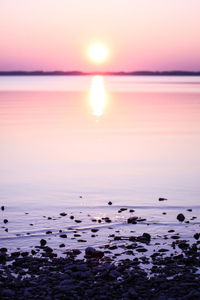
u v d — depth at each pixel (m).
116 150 21.48
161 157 19.81
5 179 15.68
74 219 11.05
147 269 7.85
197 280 7.30
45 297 6.64
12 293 6.72
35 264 7.96
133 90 96.94
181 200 13.00
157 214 11.53
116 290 6.96
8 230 10.16
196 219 11.09
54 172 16.81
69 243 9.27
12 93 79.25
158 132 27.83
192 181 15.45
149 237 9.62
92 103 55.25
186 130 28.84
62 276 7.34
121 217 11.23
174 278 7.42
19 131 28.22
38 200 12.95
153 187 14.56
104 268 7.74
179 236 9.75
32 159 19.30
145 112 42.62
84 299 6.63
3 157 19.75
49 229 10.27
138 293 6.86
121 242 9.34
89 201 12.83
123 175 16.36
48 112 42.31
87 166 17.91
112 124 32.41
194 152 21.02
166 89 102.38
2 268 7.78
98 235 9.81
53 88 106.69
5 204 12.52
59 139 24.86
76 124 32.34
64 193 13.75
